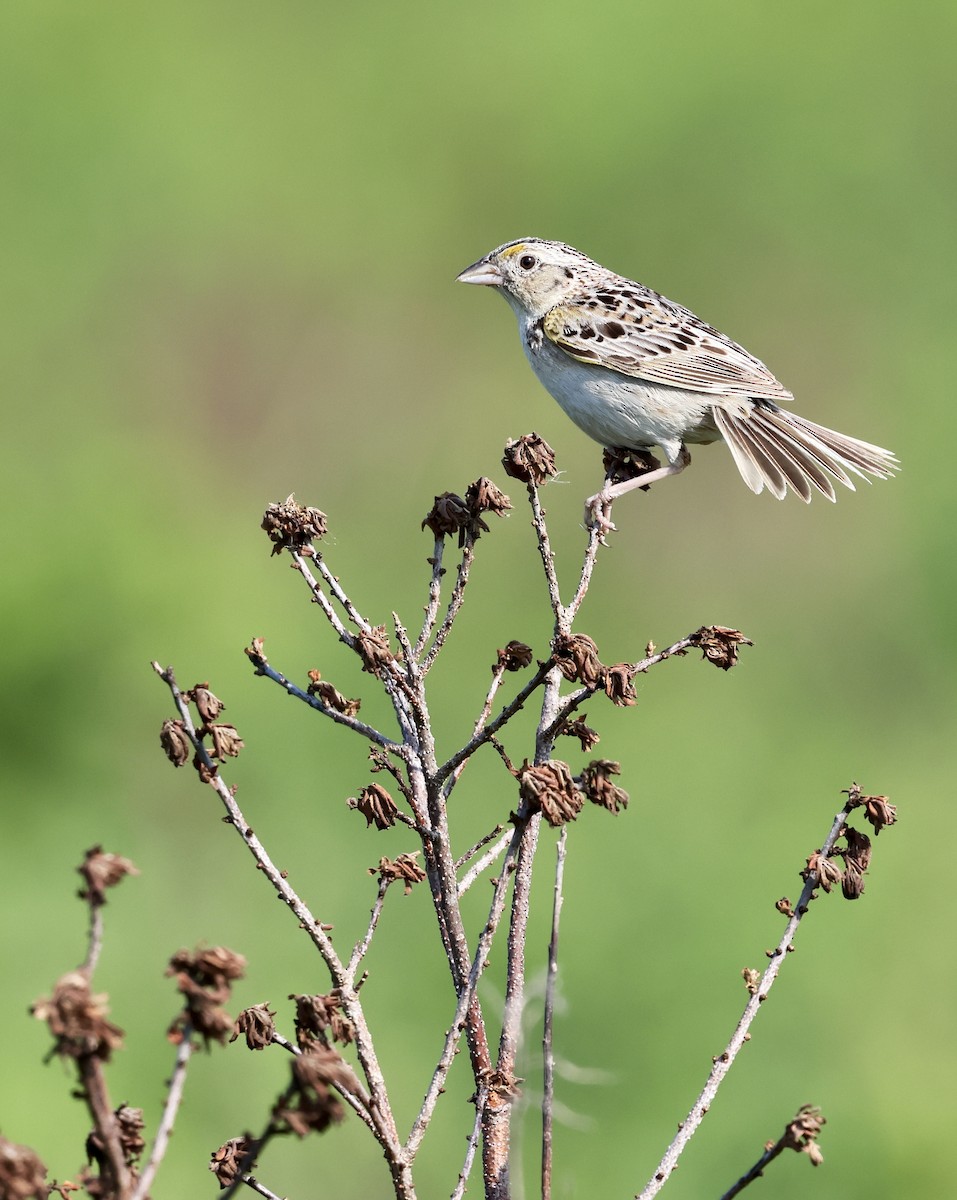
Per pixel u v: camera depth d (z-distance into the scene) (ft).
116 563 45.78
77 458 56.08
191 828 40.19
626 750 44.45
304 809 40.27
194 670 43.78
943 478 57.11
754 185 65.51
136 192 66.18
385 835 38.81
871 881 39.73
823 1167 32.94
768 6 68.08
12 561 44.70
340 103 68.95
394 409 60.23
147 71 68.49
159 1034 33.76
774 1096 34.17
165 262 64.59
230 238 65.46
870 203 65.16
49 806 40.73
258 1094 32.07
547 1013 16.93
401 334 62.44
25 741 42.16
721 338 30.32
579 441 58.08
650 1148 32.89
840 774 45.70
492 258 31.04
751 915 38.06
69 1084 31.53
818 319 62.44
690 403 29.55
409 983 34.68
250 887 38.11
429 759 16.55
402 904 36.22
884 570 53.57
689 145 66.44
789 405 60.80
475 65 69.77
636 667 17.04
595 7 69.82
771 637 51.19
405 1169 14.83
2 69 67.31
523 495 54.19
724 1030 35.04
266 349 62.08
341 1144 31.40
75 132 66.80
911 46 68.08
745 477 29.04
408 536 55.01
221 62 69.51
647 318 29.94
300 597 49.08
